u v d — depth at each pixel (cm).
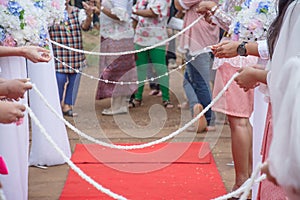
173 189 499
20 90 336
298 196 184
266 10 422
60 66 722
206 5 486
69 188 499
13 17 406
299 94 188
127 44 701
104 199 471
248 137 480
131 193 488
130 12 716
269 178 196
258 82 339
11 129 412
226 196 273
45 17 450
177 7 640
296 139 181
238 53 389
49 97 552
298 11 282
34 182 523
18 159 421
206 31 623
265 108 418
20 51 394
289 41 280
